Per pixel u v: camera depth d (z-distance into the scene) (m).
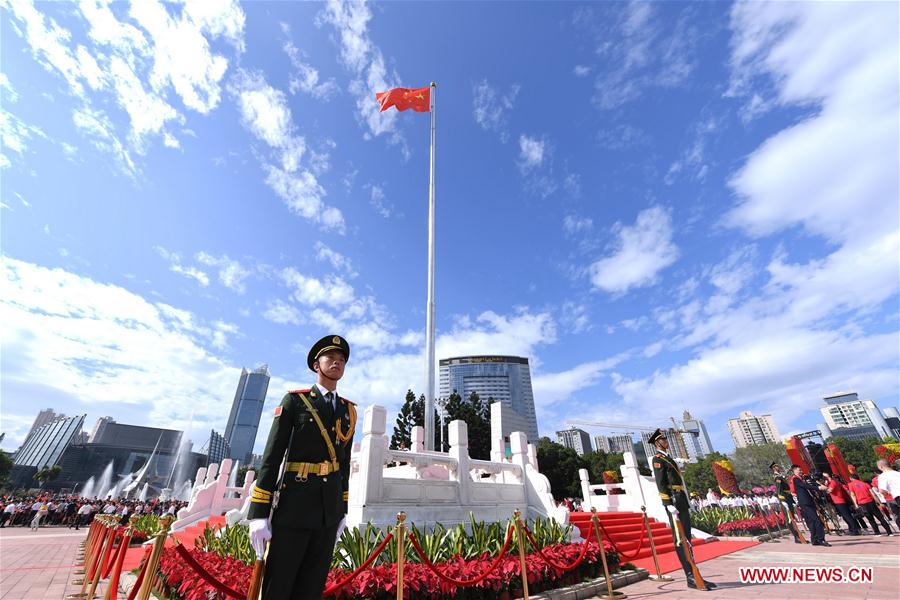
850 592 5.98
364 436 8.28
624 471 15.08
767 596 6.08
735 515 16.31
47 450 166.00
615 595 6.94
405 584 5.54
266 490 3.12
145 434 186.88
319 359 3.92
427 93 22.83
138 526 14.80
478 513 9.56
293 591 3.17
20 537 18.88
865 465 63.47
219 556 6.62
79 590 7.82
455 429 10.12
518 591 6.55
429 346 17.22
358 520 7.64
